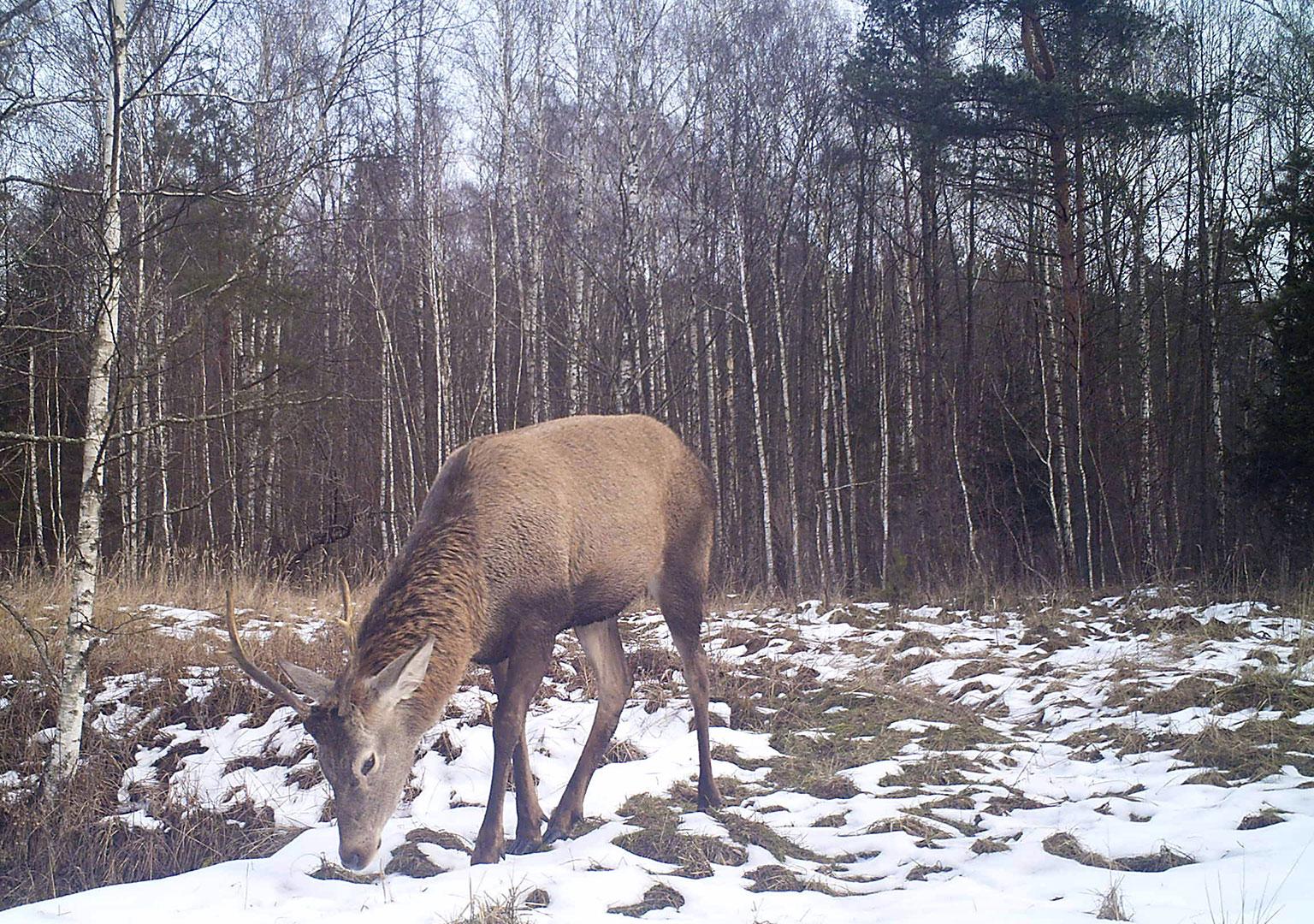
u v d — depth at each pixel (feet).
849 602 41.11
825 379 65.21
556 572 17.40
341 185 59.62
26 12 22.20
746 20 70.33
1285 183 55.52
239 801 20.18
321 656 26.99
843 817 18.16
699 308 68.44
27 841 18.90
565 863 15.67
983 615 37.93
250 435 52.08
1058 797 18.70
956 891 14.15
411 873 15.75
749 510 74.69
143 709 24.49
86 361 23.17
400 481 72.95
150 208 26.09
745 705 24.89
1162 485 61.62
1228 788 17.92
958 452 64.23
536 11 65.51
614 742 22.27
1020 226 71.87
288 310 52.21
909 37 64.59
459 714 23.58
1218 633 30.53
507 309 74.33
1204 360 68.03
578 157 63.67
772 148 67.82
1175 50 76.02
